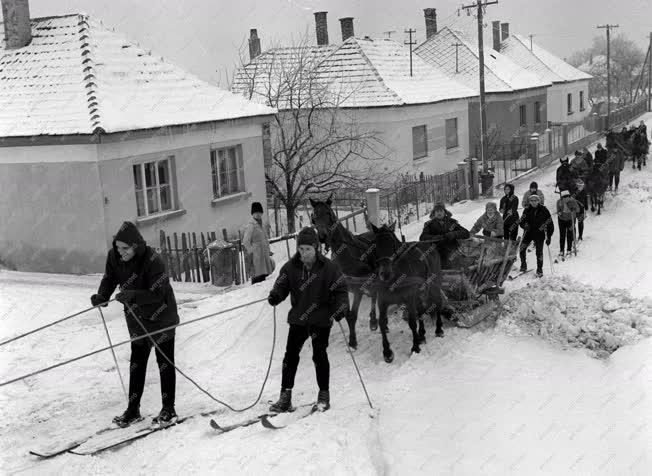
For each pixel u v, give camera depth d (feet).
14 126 55.36
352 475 21.35
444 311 38.11
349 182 81.66
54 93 57.41
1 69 61.77
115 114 54.75
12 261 58.80
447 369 31.55
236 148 67.87
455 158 104.63
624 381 29.14
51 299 46.83
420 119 93.56
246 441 23.63
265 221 71.77
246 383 30.73
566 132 130.11
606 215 74.38
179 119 59.16
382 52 101.19
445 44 133.80
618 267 52.90
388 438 24.38
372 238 34.86
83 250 55.11
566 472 21.95
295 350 26.37
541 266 50.72
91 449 23.41
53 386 30.60
